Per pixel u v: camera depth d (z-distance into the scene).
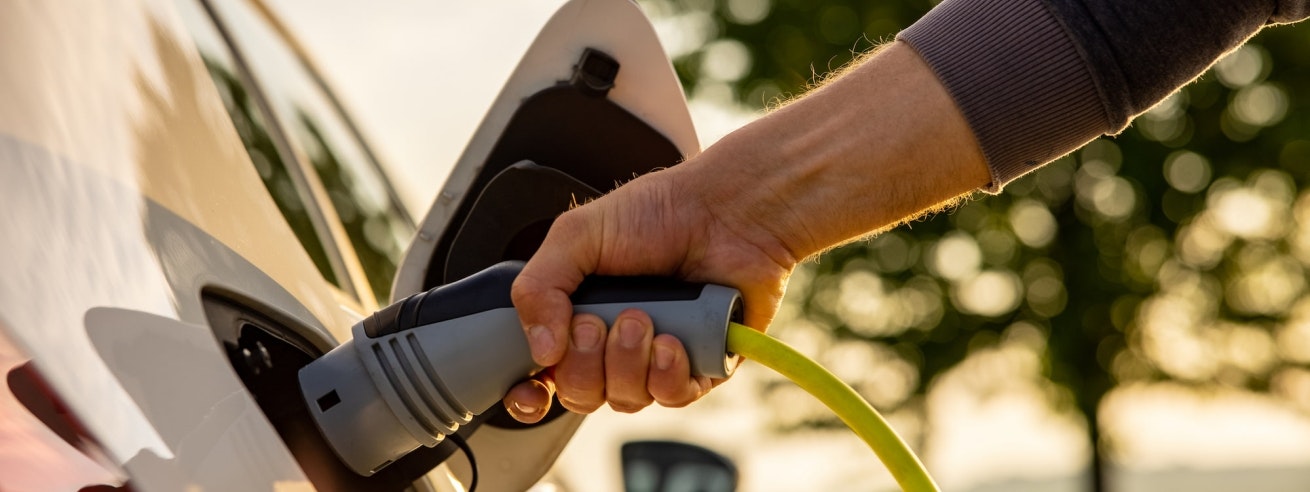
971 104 1.24
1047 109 1.25
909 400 7.18
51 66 0.82
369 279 1.74
